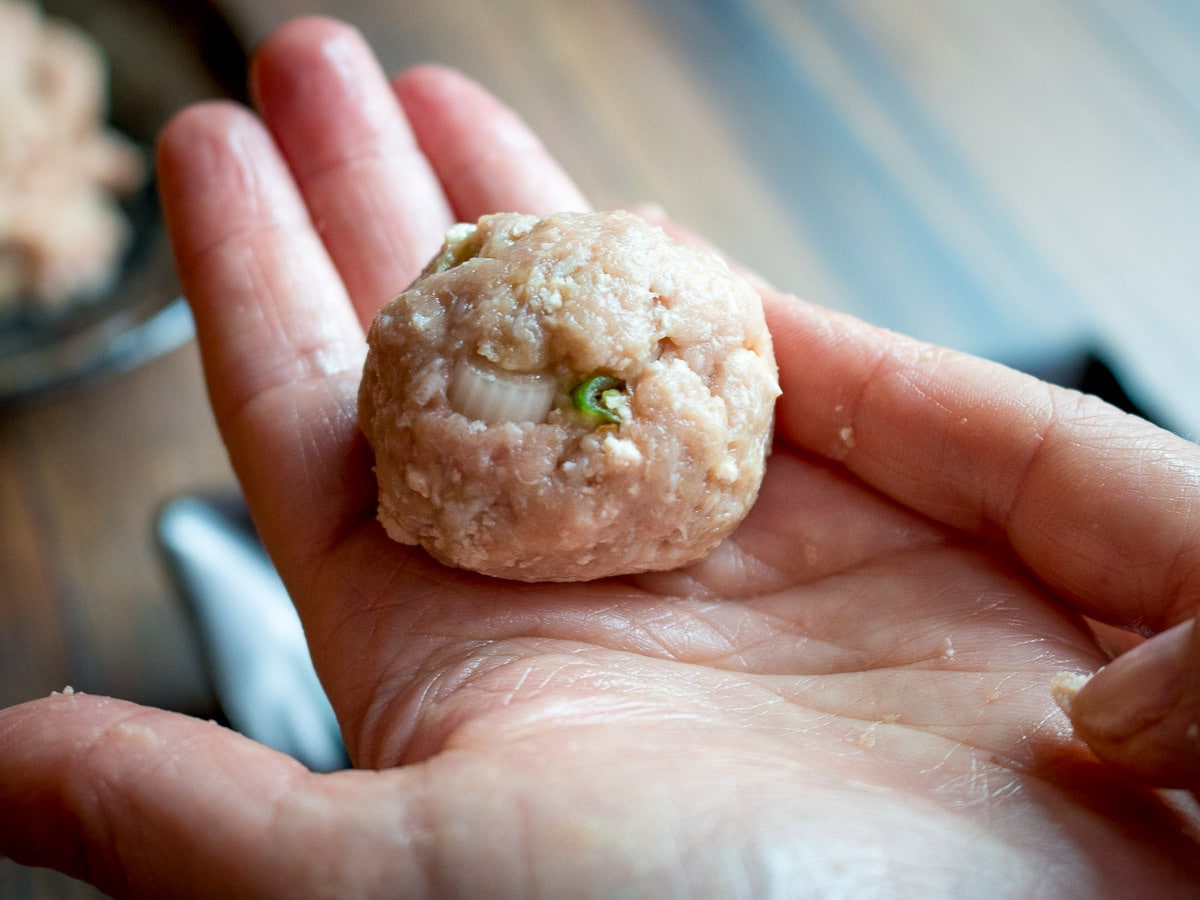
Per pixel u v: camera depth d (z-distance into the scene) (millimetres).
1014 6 251
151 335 199
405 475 113
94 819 93
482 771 90
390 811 89
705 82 238
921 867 86
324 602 120
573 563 115
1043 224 219
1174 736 88
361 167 157
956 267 212
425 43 242
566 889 84
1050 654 109
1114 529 108
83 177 210
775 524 128
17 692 177
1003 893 86
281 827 89
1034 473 114
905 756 100
